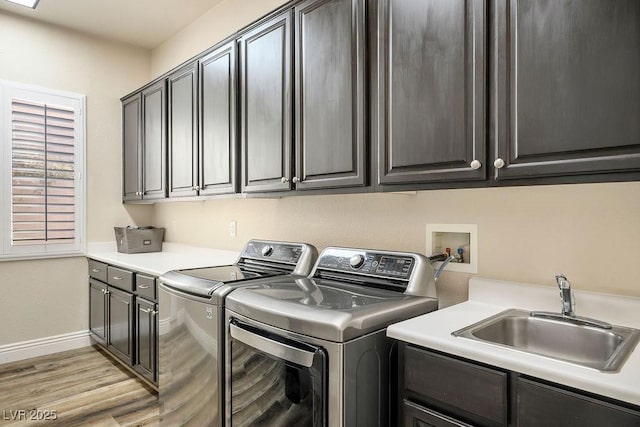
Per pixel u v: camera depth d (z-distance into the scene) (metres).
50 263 3.23
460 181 1.30
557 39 1.08
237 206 2.88
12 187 3.02
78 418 2.23
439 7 1.33
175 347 1.88
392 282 1.60
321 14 1.74
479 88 1.24
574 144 1.05
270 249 2.22
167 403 1.96
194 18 3.20
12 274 3.06
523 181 1.16
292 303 1.37
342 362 1.17
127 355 2.73
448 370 1.07
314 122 1.76
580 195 1.35
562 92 1.07
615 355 0.97
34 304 3.16
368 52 1.56
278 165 1.96
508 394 0.96
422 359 1.13
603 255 1.30
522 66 1.14
